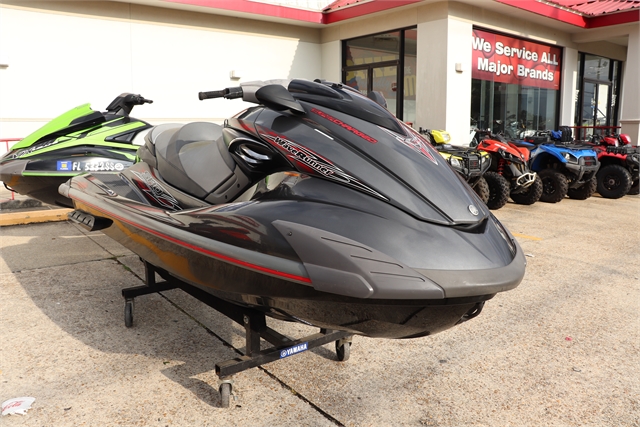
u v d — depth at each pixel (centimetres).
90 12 827
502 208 756
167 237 227
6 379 242
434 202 204
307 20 1038
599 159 889
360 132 226
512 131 1107
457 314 193
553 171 797
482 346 287
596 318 326
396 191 204
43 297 349
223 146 280
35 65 787
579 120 1353
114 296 354
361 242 183
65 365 257
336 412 221
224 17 973
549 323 319
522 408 226
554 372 258
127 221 257
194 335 295
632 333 304
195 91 955
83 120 486
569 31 1189
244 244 198
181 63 931
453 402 230
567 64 1225
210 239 208
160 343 284
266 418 216
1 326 302
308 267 180
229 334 297
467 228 203
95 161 468
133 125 517
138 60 884
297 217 196
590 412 224
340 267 176
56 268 414
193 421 212
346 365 264
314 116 234
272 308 210
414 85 995
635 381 250
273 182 227
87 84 837
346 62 1119
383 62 1042
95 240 505
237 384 244
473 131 1011
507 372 258
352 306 188
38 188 468
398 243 185
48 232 539
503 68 1064
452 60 925
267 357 230
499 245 203
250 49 1018
